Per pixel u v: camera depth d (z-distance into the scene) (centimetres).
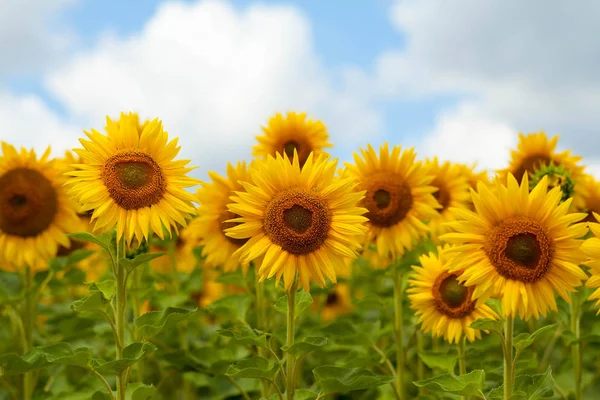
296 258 162
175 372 209
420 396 188
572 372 207
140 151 169
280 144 239
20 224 215
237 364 164
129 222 166
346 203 164
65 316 221
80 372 236
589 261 152
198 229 217
